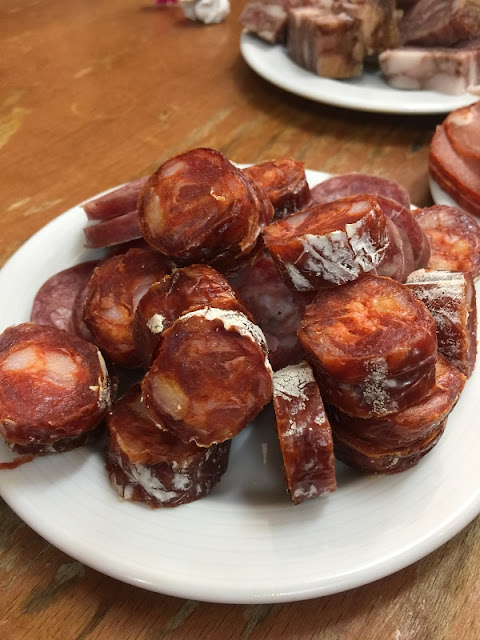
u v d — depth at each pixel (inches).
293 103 12.9
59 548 5.2
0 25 15.2
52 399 5.7
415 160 11.5
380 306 5.8
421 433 5.6
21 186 10.3
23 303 7.3
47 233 7.9
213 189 6.2
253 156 11.4
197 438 5.4
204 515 5.5
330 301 5.9
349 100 11.9
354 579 4.9
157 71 13.7
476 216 9.7
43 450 5.8
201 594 4.8
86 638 5.2
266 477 6.1
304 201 8.0
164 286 6.0
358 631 5.2
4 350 6.0
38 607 5.3
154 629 5.2
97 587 5.5
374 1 12.2
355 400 5.5
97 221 7.9
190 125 12.1
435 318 6.2
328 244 5.9
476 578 5.6
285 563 5.0
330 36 12.1
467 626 5.3
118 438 5.5
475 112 10.1
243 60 14.3
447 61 11.8
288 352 6.5
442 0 12.8
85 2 16.5
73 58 14.0
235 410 5.4
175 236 6.3
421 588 5.5
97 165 10.9
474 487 5.6
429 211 8.4
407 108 11.7
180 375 5.3
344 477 6.0
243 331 5.4
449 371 6.1
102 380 5.9
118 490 5.6
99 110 12.4
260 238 6.7
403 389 5.4
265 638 5.2
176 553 5.1
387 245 6.3
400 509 5.4
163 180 6.5
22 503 5.4
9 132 11.6
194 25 15.7
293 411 5.4
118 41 14.8
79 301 7.3
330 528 5.3
